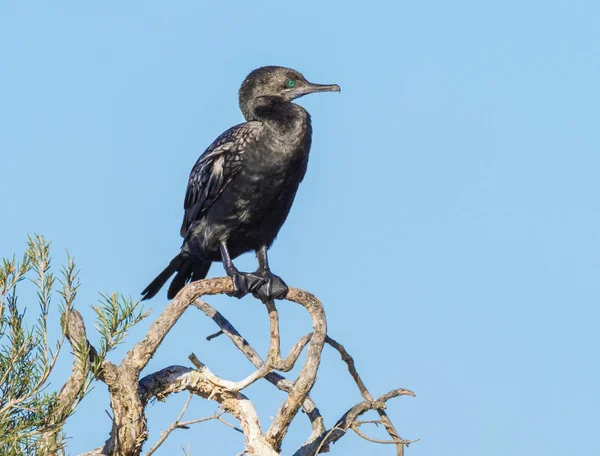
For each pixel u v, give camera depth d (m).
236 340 10.95
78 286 8.18
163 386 9.52
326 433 10.07
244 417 9.59
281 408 9.62
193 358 9.55
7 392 7.77
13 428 7.62
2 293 7.90
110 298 8.16
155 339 9.04
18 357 7.81
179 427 8.52
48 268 8.08
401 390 10.12
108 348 8.11
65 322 8.08
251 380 9.50
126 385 8.81
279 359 9.50
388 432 10.43
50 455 7.68
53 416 7.71
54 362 7.86
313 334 9.80
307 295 9.89
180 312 9.30
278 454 9.46
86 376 7.94
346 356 10.58
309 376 9.52
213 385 9.54
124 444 8.88
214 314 11.08
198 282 9.45
